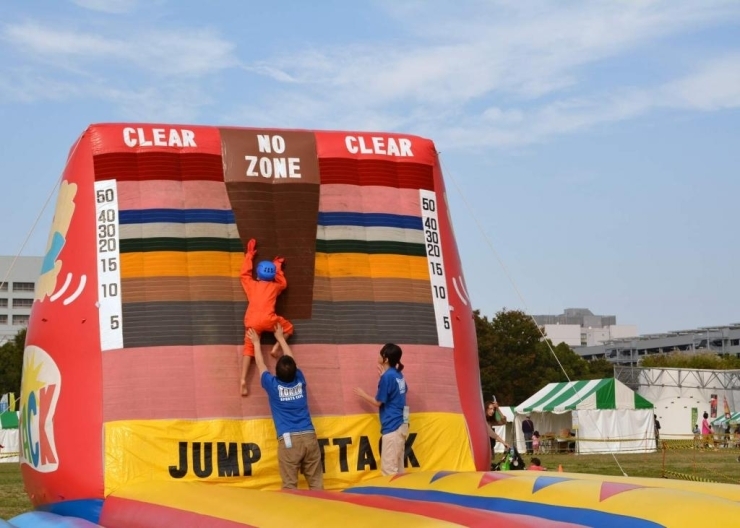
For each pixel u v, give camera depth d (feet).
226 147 32.81
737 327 412.57
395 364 31.24
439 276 34.24
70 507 29.73
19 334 206.80
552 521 19.84
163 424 29.81
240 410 30.58
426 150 35.14
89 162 32.17
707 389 159.63
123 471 29.27
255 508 23.30
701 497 21.09
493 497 24.98
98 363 30.48
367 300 32.89
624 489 22.79
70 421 30.22
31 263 397.39
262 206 32.58
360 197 33.83
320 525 20.66
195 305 31.22
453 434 32.42
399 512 20.98
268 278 31.48
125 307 30.89
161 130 32.58
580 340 491.31
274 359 31.27
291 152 33.42
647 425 114.01
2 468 89.86
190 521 23.90
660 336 435.12
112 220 31.58
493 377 173.37
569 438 106.52
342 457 30.89
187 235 31.78
